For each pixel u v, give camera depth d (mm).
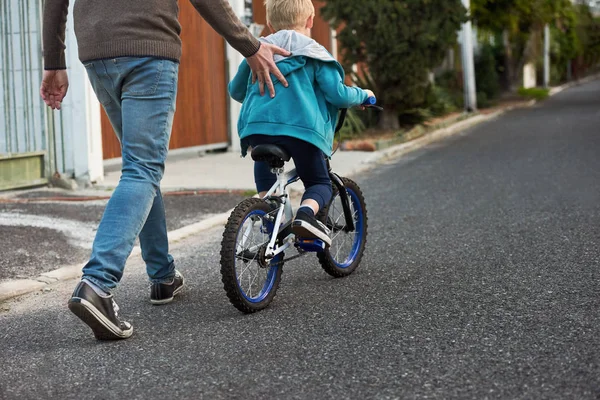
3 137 8562
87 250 5477
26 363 3270
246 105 4051
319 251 4188
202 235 6129
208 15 3615
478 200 7164
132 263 5211
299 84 3965
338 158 11008
